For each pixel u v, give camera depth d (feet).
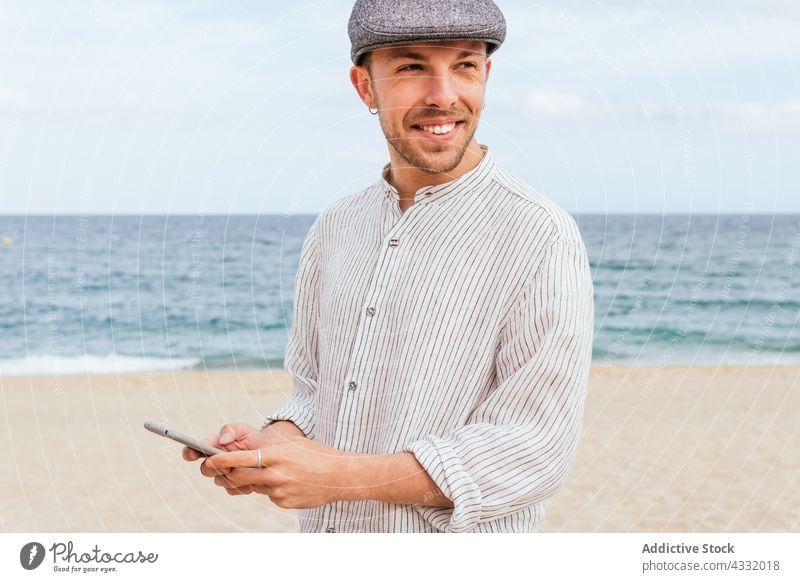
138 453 22.98
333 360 5.35
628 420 27.09
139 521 17.80
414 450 4.73
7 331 48.06
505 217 4.98
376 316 5.10
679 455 23.04
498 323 4.92
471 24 4.72
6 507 18.80
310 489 4.65
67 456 22.93
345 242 5.64
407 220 5.12
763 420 27.20
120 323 45.68
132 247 65.00
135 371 37.65
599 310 49.44
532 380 4.78
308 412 5.70
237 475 4.65
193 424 25.86
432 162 4.94
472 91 4.92
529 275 4.86
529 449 4.70
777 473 21.40
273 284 49.73
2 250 62.80
